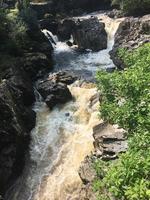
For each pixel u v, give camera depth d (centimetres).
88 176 1605
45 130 2134
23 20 3231
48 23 3700
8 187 1803
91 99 2267
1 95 1983
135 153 939
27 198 1769
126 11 3600
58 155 1958
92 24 3397
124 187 864
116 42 3014
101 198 1115
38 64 2767
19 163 1902
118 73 1355
